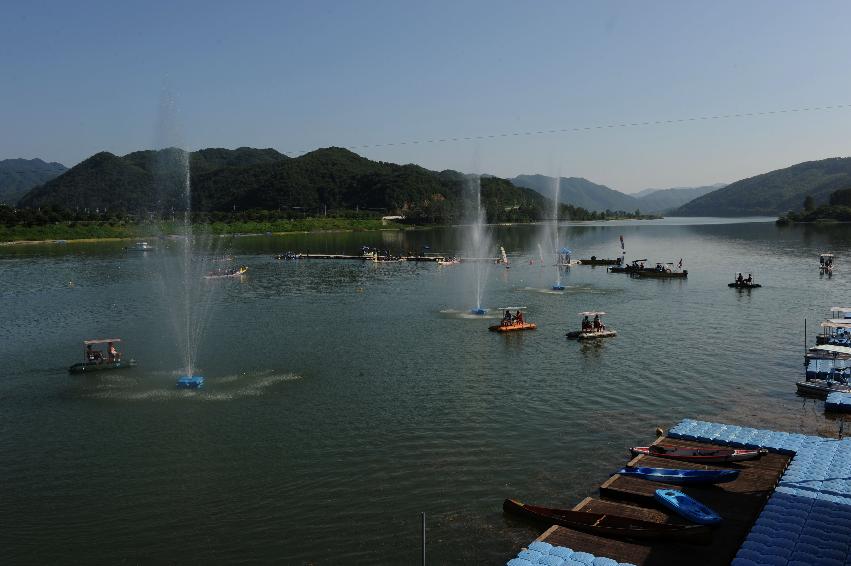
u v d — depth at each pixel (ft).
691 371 205.46
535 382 196.03
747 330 266.16
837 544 97.86
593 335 252.83
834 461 128.57
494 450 145.38
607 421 162.20
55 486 131.64
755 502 115.85
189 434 157.48
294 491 127.54
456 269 515.50
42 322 299.58
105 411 174.19
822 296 348.59
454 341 252.21
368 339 256.93
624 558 98.78
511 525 113.80
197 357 229.66
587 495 124.57
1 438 156.87
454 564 102.42
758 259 565.53
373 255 613.11
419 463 139.13
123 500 125.39
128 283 435.94
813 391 180.14
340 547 107.76
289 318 304.91
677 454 135.03
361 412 171.12
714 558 98.53
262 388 192.54
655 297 357.61
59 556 107.14
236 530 113.91
